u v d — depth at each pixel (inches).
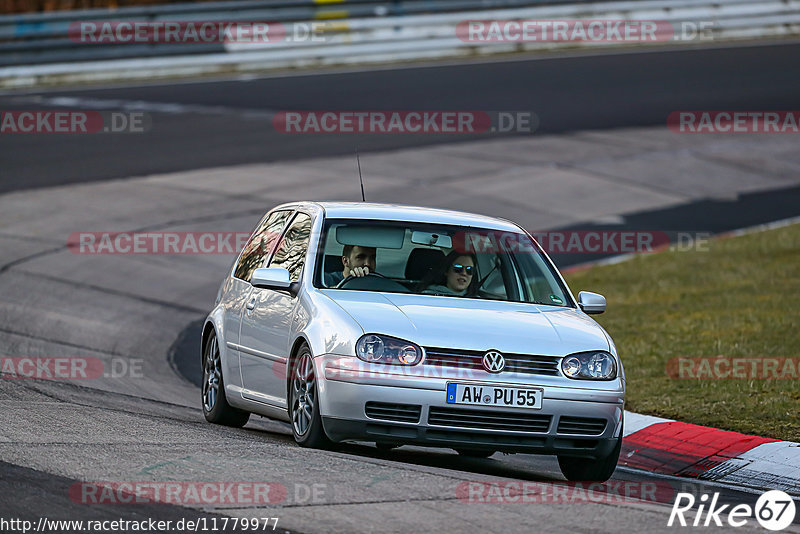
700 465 1217.4
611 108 4013.3
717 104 4082.2
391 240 1159.6
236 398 1213.7
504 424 1000.9
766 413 1375.5
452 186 3100.4
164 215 2741.1
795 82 4399.6
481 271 1156.5
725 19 5280.5
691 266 2436.0
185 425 1149.7
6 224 2581.2
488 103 3998.5
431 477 922.7
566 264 2524.6
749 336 1796.3
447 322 1031.0
